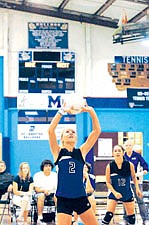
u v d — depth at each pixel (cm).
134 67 1222
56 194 454
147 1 1026
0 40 1187
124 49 1223
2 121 1168
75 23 1216
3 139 1162
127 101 1212
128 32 935
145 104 1216
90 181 915
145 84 1220
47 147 1180
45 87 1192
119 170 648
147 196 861
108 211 657
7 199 887
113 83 1214
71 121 1187
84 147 467
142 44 1170
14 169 1163
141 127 1210
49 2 1163
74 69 1205
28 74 1190
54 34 1206
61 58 1202
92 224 450
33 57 1195
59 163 456
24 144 1173
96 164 1183
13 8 1179
